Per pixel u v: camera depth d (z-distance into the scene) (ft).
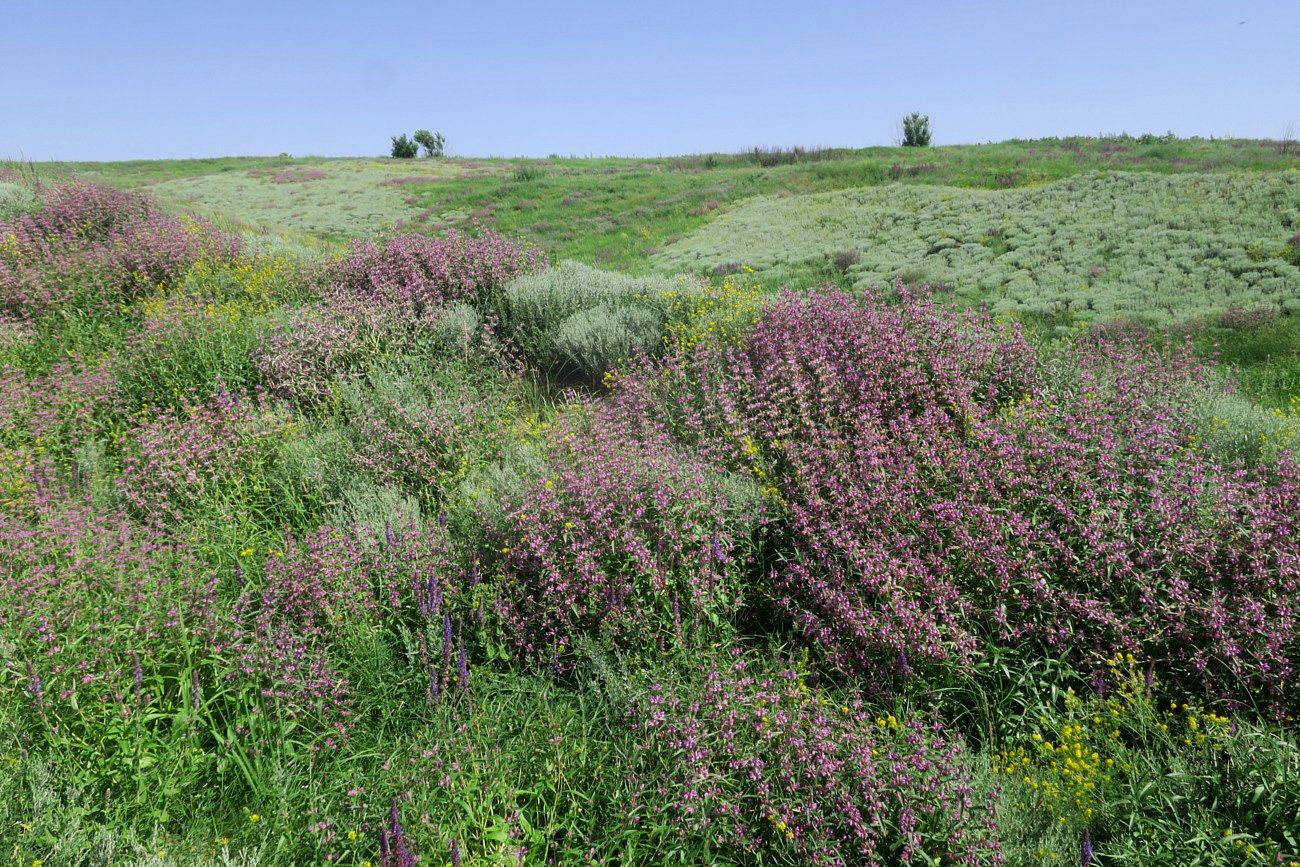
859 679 13.46
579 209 105.19
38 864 8.90
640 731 12.02
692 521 15.49
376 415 22.24
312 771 11.65
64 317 32.73
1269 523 13.96
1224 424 20.12
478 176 145.28
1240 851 10.01
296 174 157.17
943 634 13.80
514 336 32.07
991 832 10.28
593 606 14.26
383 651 13.57
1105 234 59.77
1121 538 14.58
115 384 25.04
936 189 86.74
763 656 14.26
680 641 13.71
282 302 34.81
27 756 10.73
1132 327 39.27
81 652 12.49
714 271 63.77
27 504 17.34
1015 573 14.40
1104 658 13.39
